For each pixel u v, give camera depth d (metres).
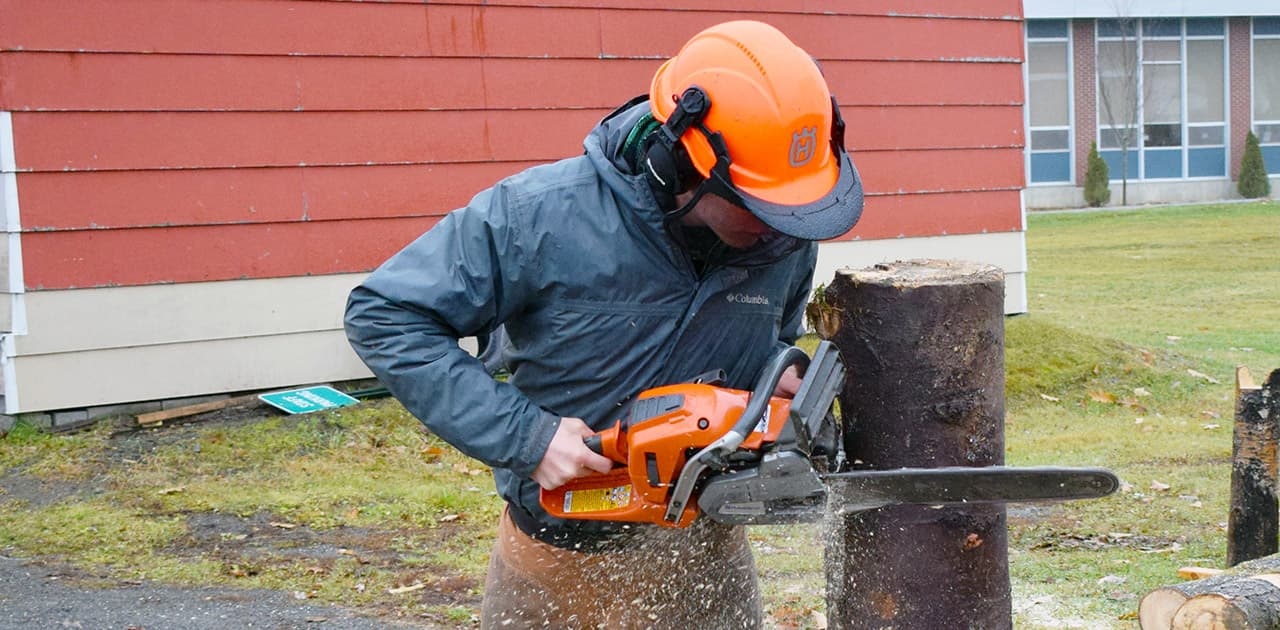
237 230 6.45
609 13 7.17
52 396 6.13
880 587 2.45
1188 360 8.90
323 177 6.60
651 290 2.30
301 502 5.38
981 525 2.40
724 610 2.72
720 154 2.11
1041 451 6.53
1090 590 4.25
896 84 8.12
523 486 2.53
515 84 6.97
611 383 2.38
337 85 6.57
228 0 6.29
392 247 6.79
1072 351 8.37
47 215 6.05
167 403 6.40
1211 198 27.58
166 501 5.34
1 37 5.88
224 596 4.20
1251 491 3.98
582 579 2.61
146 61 6.16
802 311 2.75
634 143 2.26
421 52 6.73
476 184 6.94
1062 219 23.73
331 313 6.71
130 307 6.26
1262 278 14.64
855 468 2.45
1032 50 26.91
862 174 8.08
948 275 2.36
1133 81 26.86
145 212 6.24
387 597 4.23
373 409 6.60
